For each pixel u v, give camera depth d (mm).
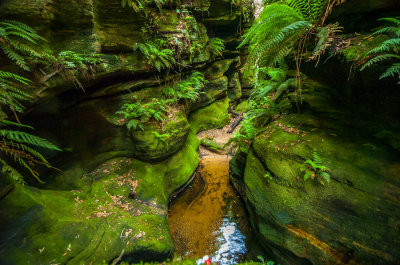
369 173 2564
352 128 3217
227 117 10367
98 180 4477
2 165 2707
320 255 2674
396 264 2123
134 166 4988
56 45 3402
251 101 6141
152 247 3396
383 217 2305
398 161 2471
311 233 2828
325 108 3850
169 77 6426
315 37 3232
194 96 7129
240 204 4957
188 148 6613
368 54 2414
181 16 6258
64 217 3268
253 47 3494
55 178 3951
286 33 2969
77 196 3848
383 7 2639
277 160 3561
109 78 4648
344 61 2789
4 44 2441
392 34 2377
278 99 5480
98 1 4039
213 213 4738
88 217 3541
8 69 2809
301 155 3291
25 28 2674
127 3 4426
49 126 3883
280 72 4547
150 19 5191
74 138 4352
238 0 8305
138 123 4867
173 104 6375
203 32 7781
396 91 2572
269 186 3521
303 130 3723
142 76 5555
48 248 2766
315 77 3936
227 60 10469
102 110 4754
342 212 2623
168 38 5750
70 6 3395
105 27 4277
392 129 2762
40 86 3186
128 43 4676
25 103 3100
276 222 3205
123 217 3758
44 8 3098
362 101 3160
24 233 2666
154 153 5008
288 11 2996
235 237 4094
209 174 6441
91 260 2967
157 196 4570
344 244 2520
